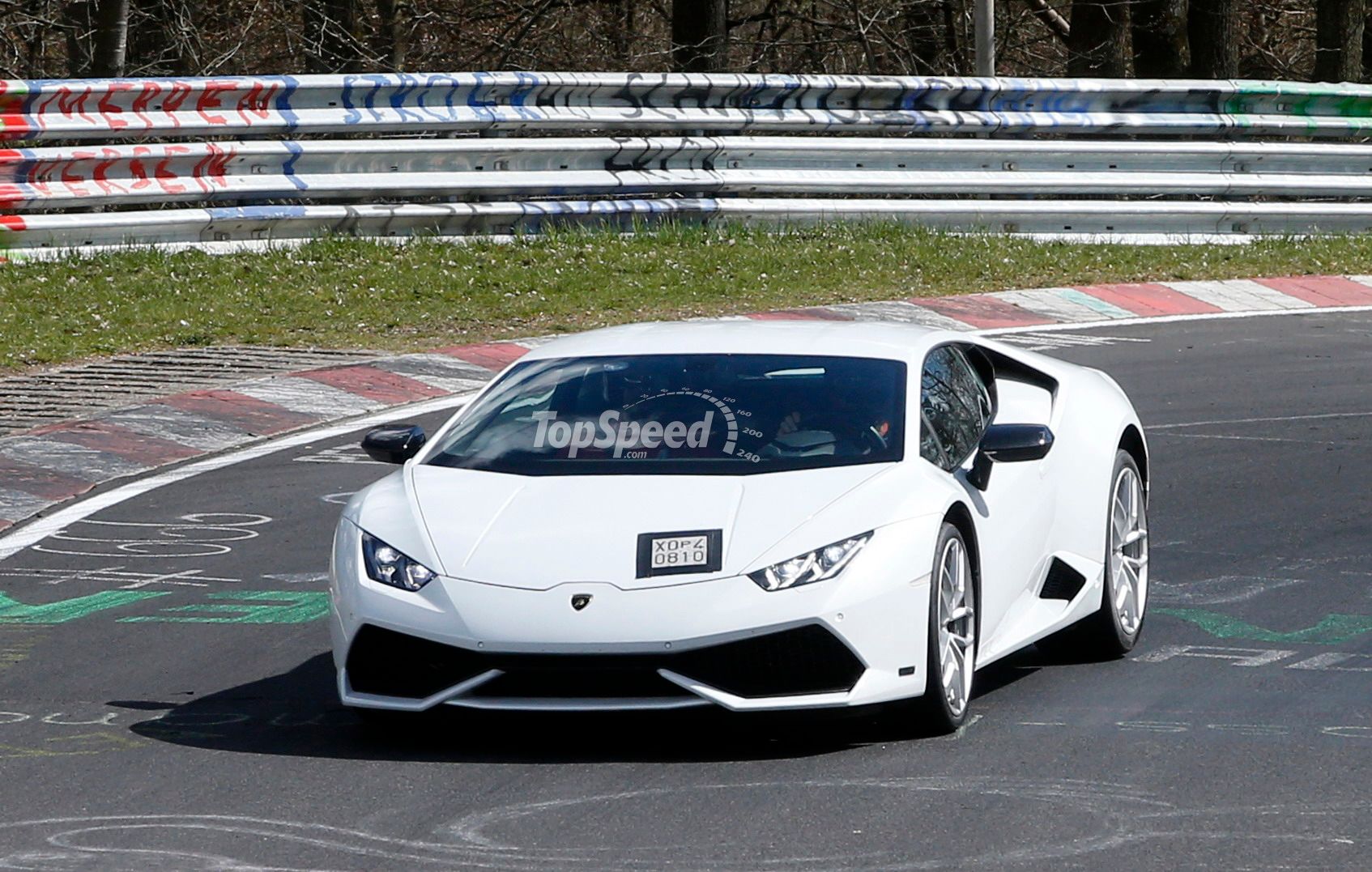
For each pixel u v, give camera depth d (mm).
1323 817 12453
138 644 18672
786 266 42781
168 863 11930
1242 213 48906
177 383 32438
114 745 15039
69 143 42875
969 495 15797
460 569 14359
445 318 38125
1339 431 29141
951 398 16922
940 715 14625
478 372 33656
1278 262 46250
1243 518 23562
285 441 28844
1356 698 15742
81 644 18766
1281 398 31906
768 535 14297
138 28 72875
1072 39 73125
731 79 46000
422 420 30000
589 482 15188
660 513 14578
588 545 14336
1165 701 15859
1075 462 17641
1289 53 96625
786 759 14148
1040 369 18734
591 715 15227
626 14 88812
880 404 15930
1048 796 13031
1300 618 18812
